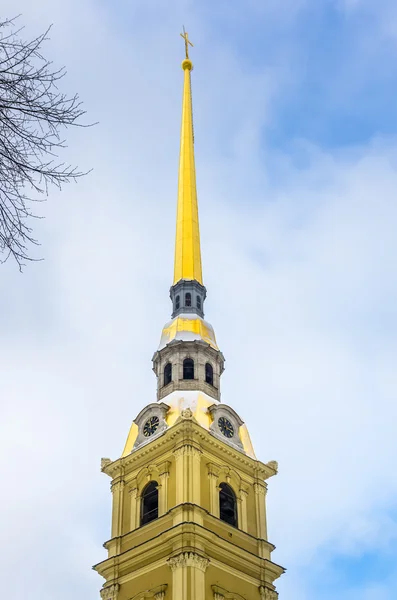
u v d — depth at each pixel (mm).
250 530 67500
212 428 69625
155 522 64688
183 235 86875
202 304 82562
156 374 77000
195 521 62531
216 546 62875
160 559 62188
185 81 99500
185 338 77125
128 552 64625
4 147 18250
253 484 70688
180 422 67688
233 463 69938
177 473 65938
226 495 68312
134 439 72375
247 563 64750
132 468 70562
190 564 59938
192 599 58312
